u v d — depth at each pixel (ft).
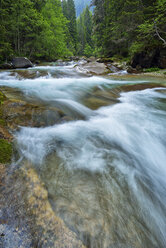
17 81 24.34
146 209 5.09
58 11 95.30
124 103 16.28
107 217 4.42
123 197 5.33
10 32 58.13
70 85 22.99
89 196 5.07
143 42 47.03
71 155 7.30
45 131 9.20
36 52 75.10
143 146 9.08
